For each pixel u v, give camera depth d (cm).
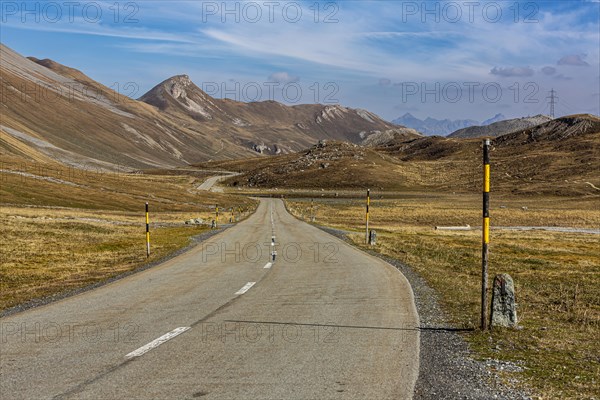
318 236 3612
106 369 662
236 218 7019
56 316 1027
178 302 1175
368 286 1435
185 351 749
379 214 8988
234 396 563
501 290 959
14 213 5922
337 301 1195
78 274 1916
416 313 1067
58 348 770
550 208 11381
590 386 626
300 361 700
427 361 715
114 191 12325
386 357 725
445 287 1476
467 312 1101
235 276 1641
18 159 15400
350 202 12769
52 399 555
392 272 1770
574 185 15388
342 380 621
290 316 1016
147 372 648
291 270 1797
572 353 798
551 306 1333
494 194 15725
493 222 7844
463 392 591
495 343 838
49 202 9150
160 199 12094
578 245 4044
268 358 714
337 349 766
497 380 641
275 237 3519
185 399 554
